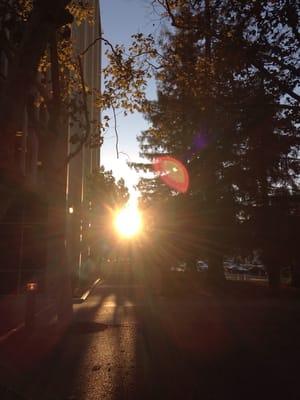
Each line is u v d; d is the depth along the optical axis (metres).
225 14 16.47
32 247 25.55
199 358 10.99
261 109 18.81
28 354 11.25
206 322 17.14
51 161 15.56
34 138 27.47
